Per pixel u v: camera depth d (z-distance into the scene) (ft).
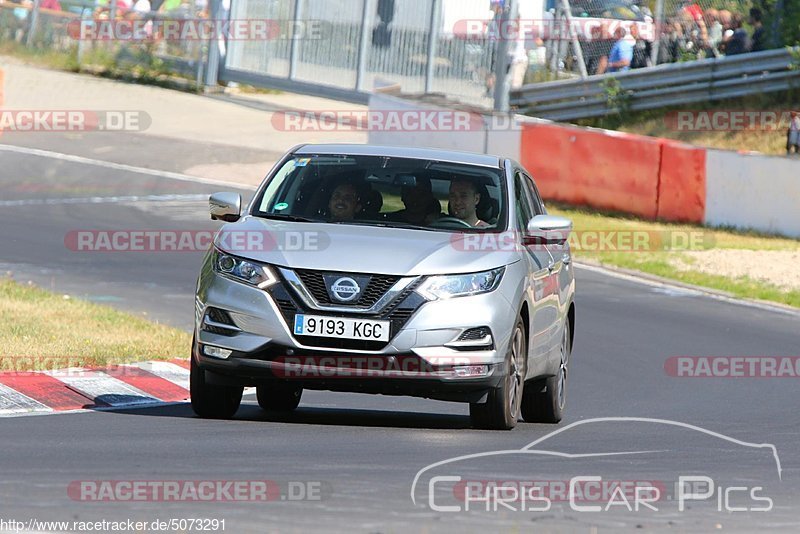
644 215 288.71
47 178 289.33
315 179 110.63
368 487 76.95
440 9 373.20
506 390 101.71
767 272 238.07
